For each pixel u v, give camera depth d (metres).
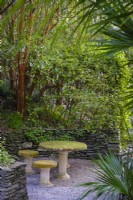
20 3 0.87
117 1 1.08
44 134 6.57
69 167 5.84
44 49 6.20
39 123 6.82
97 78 6.38
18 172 3.86
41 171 4.79
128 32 1.72
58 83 6.77
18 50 5.77
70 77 6.54
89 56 6.23
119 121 6.25
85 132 6.60
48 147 5.04
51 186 4.72
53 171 5.59
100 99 6.23
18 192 3.83
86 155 6.54
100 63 6.26
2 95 7.20
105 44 1.85
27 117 6.91
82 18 1.10
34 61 6.49
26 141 6.45
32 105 6.96
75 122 6.79
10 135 6.36
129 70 5.96
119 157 2.79
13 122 6.59
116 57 6.13
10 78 7.07
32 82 6.86
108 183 2.52
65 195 4.33
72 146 5.13
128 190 2.35
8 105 7.12
